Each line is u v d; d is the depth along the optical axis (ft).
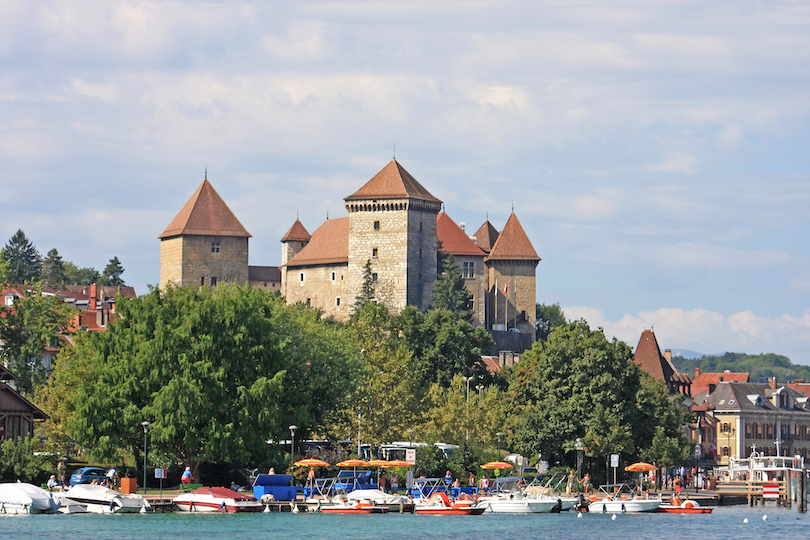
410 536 466.29
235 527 468.75
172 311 588.09
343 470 611.06
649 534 503.61
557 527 515.09
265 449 565.12
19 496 485.97
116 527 454.40
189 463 571.69
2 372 575.79
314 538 449.48
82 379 616.80
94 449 552.41
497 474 648.79
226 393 574.56
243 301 589.73
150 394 559.79
